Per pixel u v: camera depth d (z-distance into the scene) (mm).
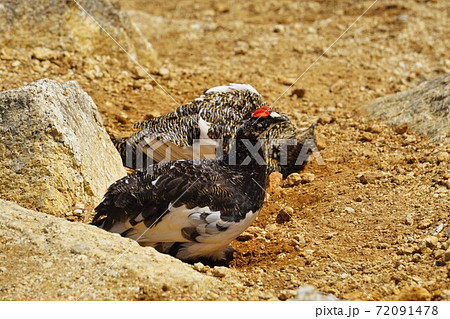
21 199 9352
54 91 10289
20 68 15227
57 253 7898
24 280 7551
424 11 21766
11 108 9953
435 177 10836
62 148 9734
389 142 12836
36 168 9516
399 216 9812
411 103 13875
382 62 18312
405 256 8695
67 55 15859
